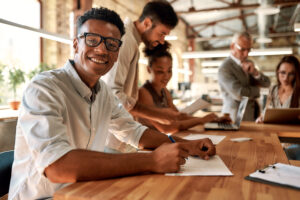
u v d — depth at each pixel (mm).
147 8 1568
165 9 1541
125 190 619
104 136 1093
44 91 804
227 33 13781
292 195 585
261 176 694
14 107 2689
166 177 709
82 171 670
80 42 921
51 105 789
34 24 3955
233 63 2857
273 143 1215
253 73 2869
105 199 567
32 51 3885
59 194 596
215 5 9320
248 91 2740
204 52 5320
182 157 770
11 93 3105
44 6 4070
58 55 4281
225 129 1680
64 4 4344
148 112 1570
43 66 3059
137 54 1615
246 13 10969
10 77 2705
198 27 12586
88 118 972
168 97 2148
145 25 1595
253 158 924
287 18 11930
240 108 1855
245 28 12992
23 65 3730
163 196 583
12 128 2211
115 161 701
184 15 10703
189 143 959
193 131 1655
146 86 1960
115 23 934
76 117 940
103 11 916
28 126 741
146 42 1696
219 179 694
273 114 1967
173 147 775
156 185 651
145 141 1094
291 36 14414
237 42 2787
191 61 12172
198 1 8852
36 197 858
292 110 1922
